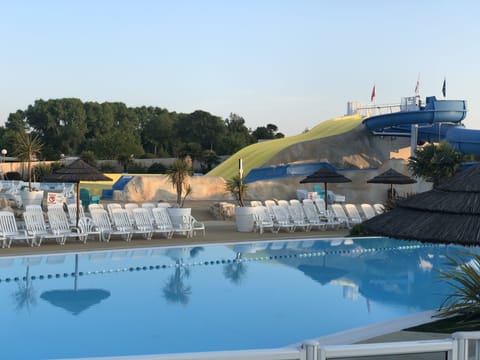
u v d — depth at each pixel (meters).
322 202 23.89
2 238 14.91
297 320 8.80
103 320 8.55
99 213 17.12
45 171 52.00
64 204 22.55
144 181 33.28
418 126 38.69
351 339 7.04
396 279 12.22
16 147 35.41
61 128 98.31
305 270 13.06
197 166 76.75
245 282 11.65
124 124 106.94
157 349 7.26
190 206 28.66
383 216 6.86
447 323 7.68
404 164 34.34
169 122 100.19
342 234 19.53
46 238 16.78
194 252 15.06
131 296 10.19
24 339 7.54
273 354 3.42
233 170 46.22
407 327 7.56
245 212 19.72
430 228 5.98
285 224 19.89
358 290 11.09
